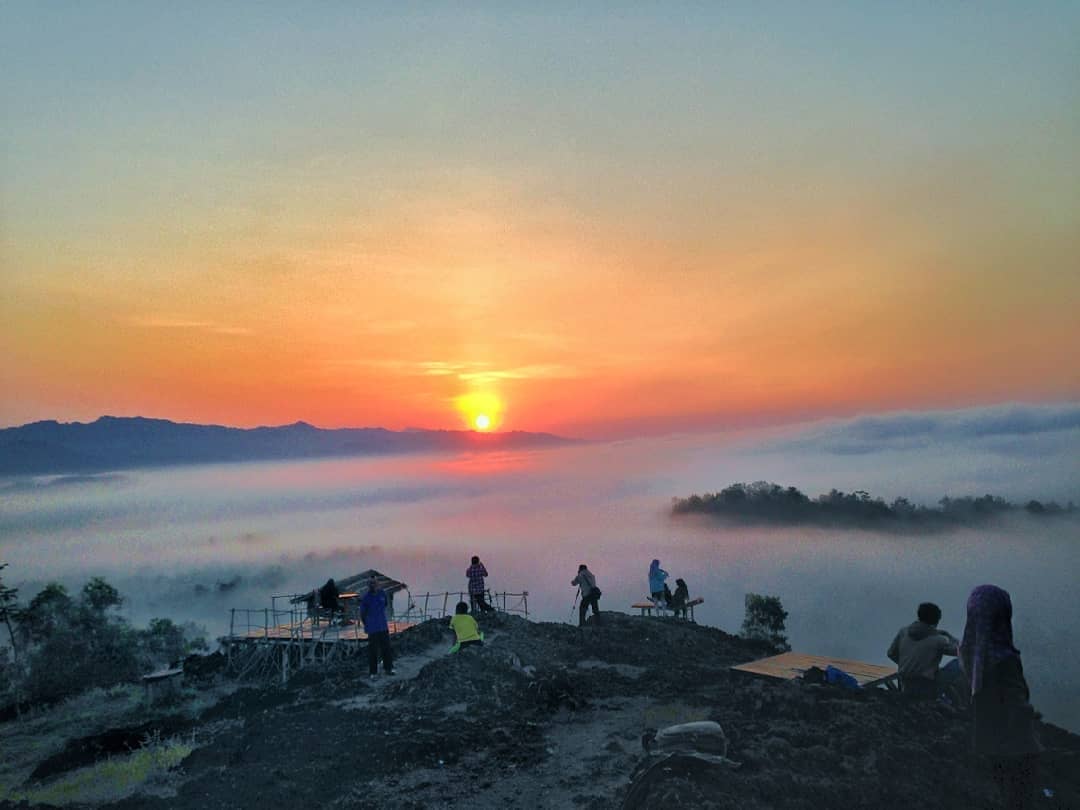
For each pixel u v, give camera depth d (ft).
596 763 34.47
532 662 55.72
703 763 27.58
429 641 65.21
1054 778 28.48
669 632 68.13
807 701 35.53
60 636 104.47
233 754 40.55
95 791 39.37
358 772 35.40
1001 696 21.54
